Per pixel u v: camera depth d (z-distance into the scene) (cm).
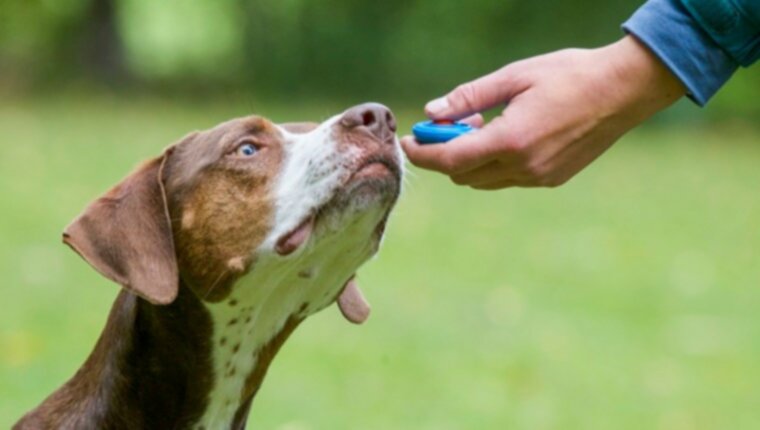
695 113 2616
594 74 417
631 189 1802
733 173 1981
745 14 408
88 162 1786
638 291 1150
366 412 791
